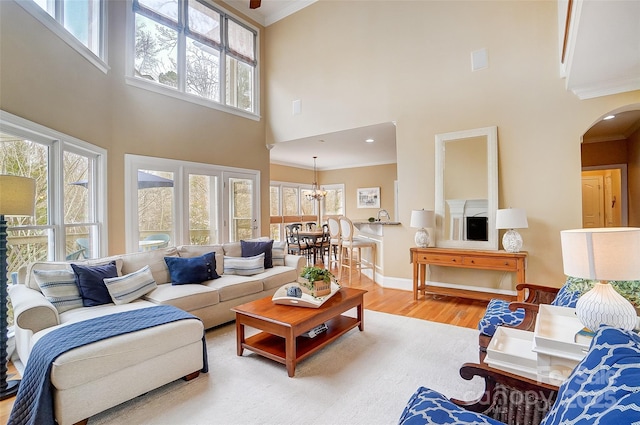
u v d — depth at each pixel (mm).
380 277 5367
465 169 4359
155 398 2111
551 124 3877
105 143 3906
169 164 4762
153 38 4660
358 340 3027
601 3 2145
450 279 4629
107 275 2951
